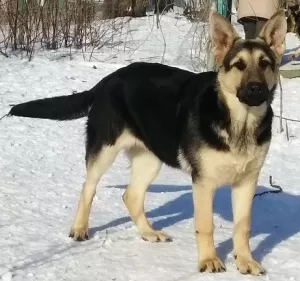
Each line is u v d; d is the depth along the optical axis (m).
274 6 5.13
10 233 2.73
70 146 4.03
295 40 7.93
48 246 2.64
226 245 2.74
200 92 2.53
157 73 2.75
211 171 2.46
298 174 3.72
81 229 2.75
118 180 3.52
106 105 2.77
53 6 6.51
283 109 4.80
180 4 9.09
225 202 3.31
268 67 2.51
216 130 2.43
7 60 5.92
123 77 2.80
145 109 2.73
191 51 5.93
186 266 2.52
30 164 3.67
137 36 7.45
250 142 2.45
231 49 2.56
